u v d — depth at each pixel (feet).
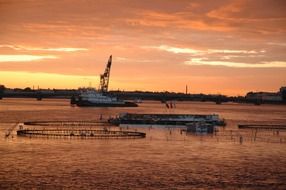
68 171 293.23
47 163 317.63
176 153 377.09
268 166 326.85
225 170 308.81
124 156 353.92
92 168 304.09
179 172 298.15
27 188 250.78
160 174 290.97
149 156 357.41
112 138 462.19
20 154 352.69
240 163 337.11
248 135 545.44
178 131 568.82
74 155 352.49
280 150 411.75
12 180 266.98
